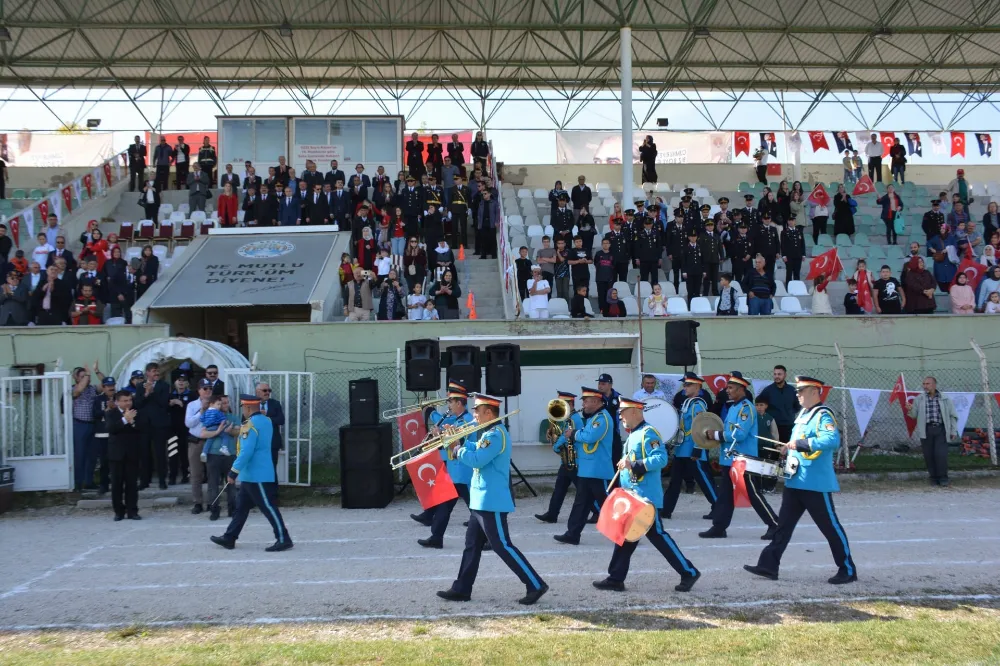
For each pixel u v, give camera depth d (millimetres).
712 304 19125
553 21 26984
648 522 7449
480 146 26375
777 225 23859
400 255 20094
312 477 14750
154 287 18250
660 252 19562
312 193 22141
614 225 19125
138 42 28281
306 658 5840
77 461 14172
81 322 17234
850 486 14156
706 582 8109
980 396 16812
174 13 25719
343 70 30750
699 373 15062
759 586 7941
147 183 23703
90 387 14367
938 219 22672
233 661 5797
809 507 8078
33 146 30250
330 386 16031
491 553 9641
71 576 8797
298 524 11781
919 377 16797
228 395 13992
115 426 12195
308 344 16156
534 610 7242
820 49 29156
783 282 21062
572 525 10141
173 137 31359
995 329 16969
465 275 20703
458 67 30734
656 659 5773
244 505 10156
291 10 26000
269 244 20547
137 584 8398
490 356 13227
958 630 6383
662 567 8812
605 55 29594
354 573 8734
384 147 26250
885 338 16812
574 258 18828
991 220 23141
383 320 16406
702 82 31609
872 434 16547
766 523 10234
